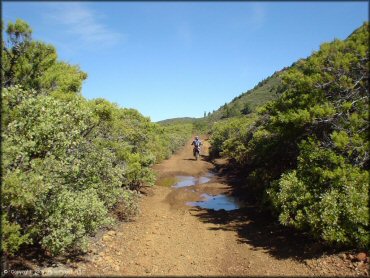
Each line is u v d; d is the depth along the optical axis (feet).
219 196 51.88
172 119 479.82
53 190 22.07
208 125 262.47
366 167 27.84
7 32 32.94
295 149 36.55
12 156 19.79
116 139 44.14
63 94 33.86
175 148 122.62
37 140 21.79
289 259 25.07
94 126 34.73
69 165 24.97
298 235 30.01
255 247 28.58
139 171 44.42
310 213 25.86
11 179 18.35
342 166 26.43
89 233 26.13
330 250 24.76
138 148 52.75
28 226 21.25
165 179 67.92
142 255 26.09
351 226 23.52
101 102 38.01
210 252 27.71
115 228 32.37
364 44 29.91
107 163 31.45
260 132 46.88
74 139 25.09
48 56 36.47
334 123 29.22
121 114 48.88
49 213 21.71
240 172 71.51
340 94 30.73
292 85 36.17
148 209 42.47
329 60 30.60
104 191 31.55
